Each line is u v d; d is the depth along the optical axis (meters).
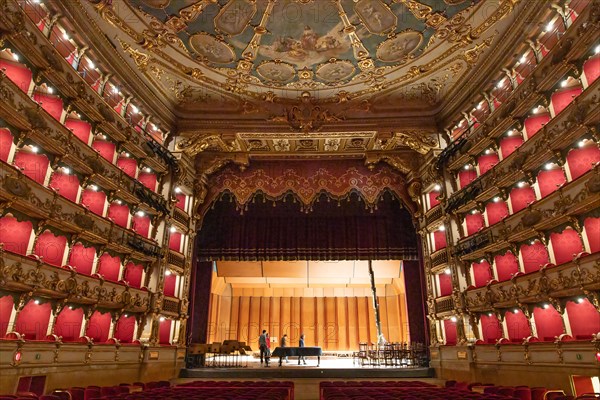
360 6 10.38
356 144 15.53
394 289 21.23
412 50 11.87
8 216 8.34
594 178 8.09
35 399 5.77
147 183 13.51
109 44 10.96
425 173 15.05
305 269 20.22
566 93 9.66
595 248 8.51
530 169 10.30
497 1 9.93
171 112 14.23
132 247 11.71
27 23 8.38
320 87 13.74
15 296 8.23
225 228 16.86
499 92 11.99
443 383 12.11
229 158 15.90
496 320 11.68
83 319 10.14
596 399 6.35
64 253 9.76
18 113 8.04
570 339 8.83
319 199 17.22
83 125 10.76
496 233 11.34
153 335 12.29
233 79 13.22
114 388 8.52
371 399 5.75
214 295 20.75
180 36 11.27
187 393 7.05
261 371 13.05
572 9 9.18
